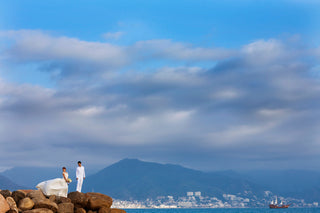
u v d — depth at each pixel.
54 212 31.55
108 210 33.81
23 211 30.38
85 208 33.91
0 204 29.03
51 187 34.00
